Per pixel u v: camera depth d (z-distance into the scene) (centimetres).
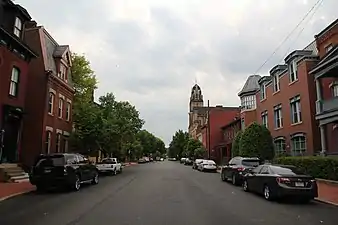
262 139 2914
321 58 2461
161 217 983
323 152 2272
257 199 1414
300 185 1302
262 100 3628
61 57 2969
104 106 4044
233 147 3522
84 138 2952
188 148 7156
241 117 4606
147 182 2200
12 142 2336
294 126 2836
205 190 1745
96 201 1309
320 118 2292
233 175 2052
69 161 1692
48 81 2694
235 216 1012
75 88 3566
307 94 2605
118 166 3183
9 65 2178
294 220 959
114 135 3244
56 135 2886
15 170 2133
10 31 2231
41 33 2777
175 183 2142
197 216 1005
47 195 1509
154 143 11544
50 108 2783
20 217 968
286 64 3020
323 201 1315
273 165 1472
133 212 1062
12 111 2206
